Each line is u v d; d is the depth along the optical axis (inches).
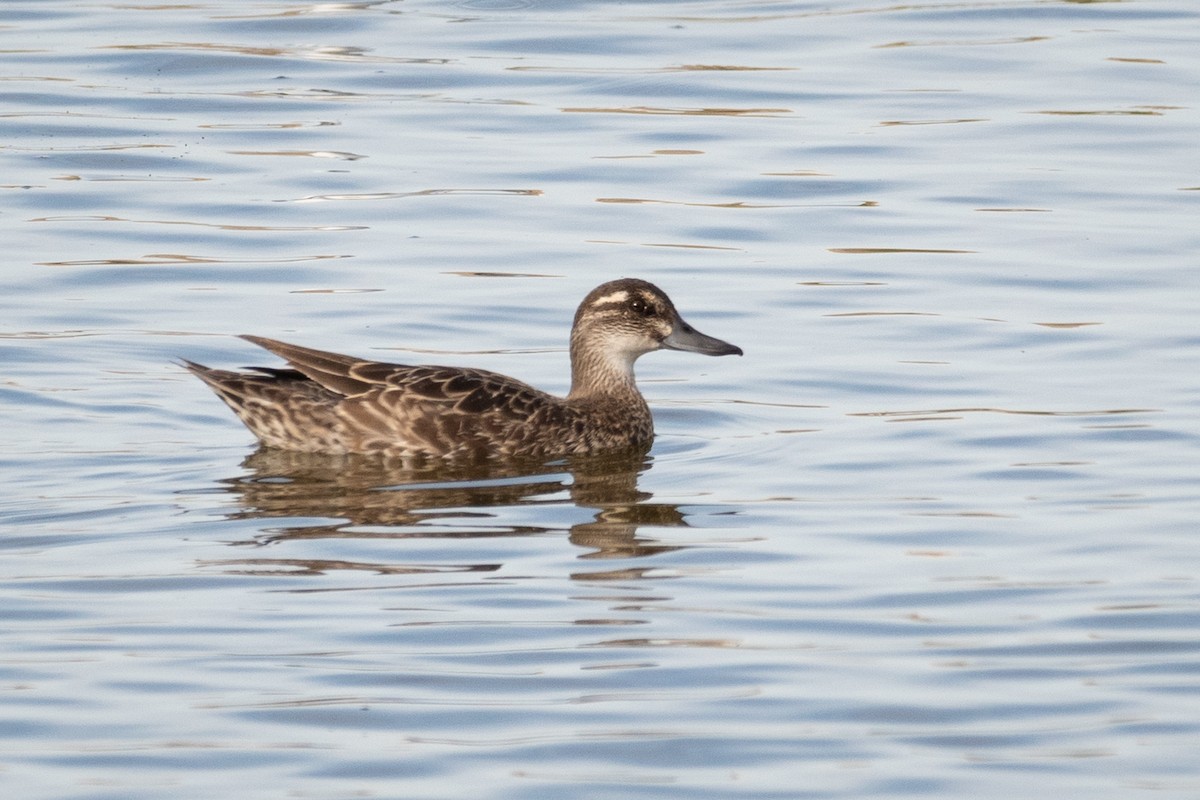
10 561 512.1
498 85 1081.4
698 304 780.6
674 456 634.2
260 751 390.9
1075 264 815.1
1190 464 590.6
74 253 831.7
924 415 654.5
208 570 504.7
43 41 1155.9
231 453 631.2
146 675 430.3
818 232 866.1
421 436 628.1
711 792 373.4
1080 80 1085.1
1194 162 950.4
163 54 1131.9
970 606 475.2
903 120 1021.2
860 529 541.0
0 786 374.9
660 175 941.8
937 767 384.5
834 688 423.5
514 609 474.9
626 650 446.9
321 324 757.9
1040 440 620.4
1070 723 403.9
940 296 784.9
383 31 1194.6
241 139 991.0
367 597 483.5
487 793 372.8
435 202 900.6
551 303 784.3
